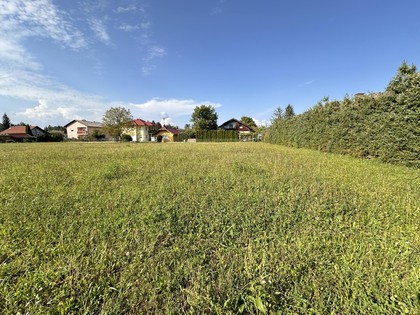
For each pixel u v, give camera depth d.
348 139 9.65
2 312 1.38
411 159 6.33
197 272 1.72
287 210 2.94
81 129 54.94
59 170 5.80
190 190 3.85
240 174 5.18
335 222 2.64
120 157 8.94
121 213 2.89
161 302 1.49
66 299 1.47
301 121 15.48
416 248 2.06
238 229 2.48
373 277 1.65
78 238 2.23
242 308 1.39
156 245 2.18
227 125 48.22
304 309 1.41
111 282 1.64
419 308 1.39
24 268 1.77
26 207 2.99
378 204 3.14
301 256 1.92
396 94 6.91
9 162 7.36
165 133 46.12
